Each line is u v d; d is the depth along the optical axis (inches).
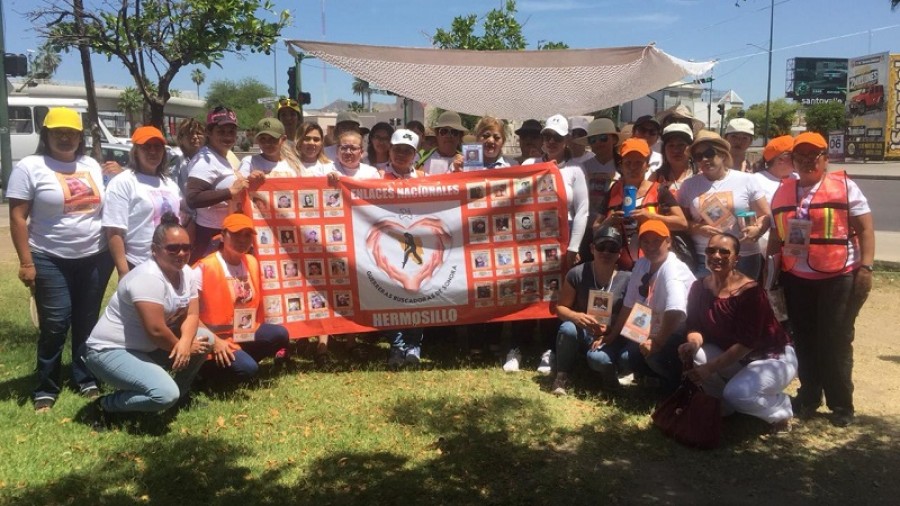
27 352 252.2
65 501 150.5
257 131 248.7
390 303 247.9
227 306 213.0
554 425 194.7
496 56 277.1
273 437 185.2
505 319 251.9
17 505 147.4
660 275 203.9
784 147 235.9
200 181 231.1
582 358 246.2
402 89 317.7
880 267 430.6
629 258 231.5
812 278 193.6
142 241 206.7
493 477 164.1
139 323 185.5
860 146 2263.8
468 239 249.9
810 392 205.3
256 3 344.5
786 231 195.5
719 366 184.1
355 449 178.4
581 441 184.9
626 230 231.8
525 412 203.0
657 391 221.1
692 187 221.9
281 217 241.9
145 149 206.1
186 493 154.9
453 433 188.4
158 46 354.3
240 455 173.9
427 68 287.9
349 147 253.8
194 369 200.8
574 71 293.1
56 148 194.9
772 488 161.2
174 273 188.4
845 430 192.5
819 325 196.5
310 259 244.2
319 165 258.2
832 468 170.9
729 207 214.1
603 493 157.1
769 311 184.7
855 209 188.2
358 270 246.1
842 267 188.7
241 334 219.0
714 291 190.4
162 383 183.0
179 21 348.2
